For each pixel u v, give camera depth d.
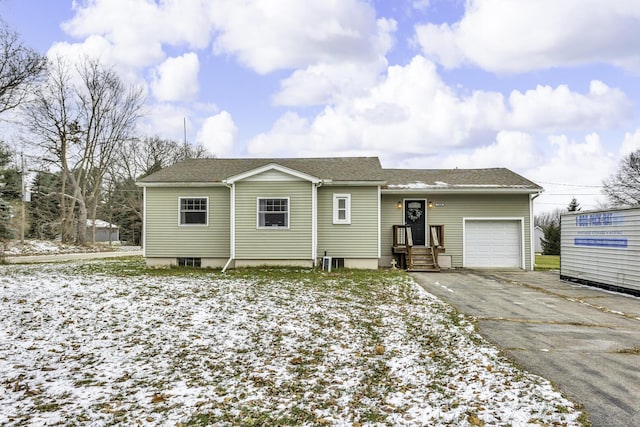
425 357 6.11
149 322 7.76
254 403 4.57
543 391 4.74
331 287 12.09
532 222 18.38
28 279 12.12
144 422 4.08
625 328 7.86
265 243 16.17
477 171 20.89
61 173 36.53
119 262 20.36
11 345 6.26
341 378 5.33
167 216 17.36
